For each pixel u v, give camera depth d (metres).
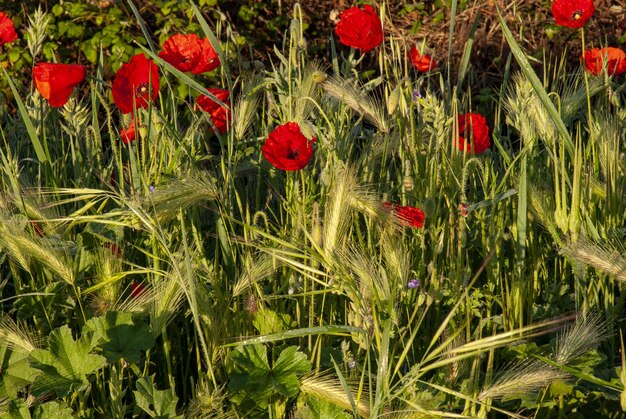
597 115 2.82
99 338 2.55
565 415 2.62
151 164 2.73
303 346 2.64
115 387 2.53
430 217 2.67
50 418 2.52
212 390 2.57
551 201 2.71
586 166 2.73
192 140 2.77
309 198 2.66
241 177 2.90
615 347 2.71
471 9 4.03
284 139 2.60
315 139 2.70
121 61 3.63
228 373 2.60
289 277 2.66
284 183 2.85
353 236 2.73
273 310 2.65
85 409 2.57
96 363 2.53
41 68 2.71
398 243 2.58
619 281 2.64
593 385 2.59
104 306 2.59
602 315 2.70
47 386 2.52
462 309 2.62
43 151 2.80
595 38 3.99
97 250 2.68
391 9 4.23
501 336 2.45
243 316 2.62
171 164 2.71
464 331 2.63
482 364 2.66
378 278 2.53
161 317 2.55
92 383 2.64
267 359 2.60
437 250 2.65
